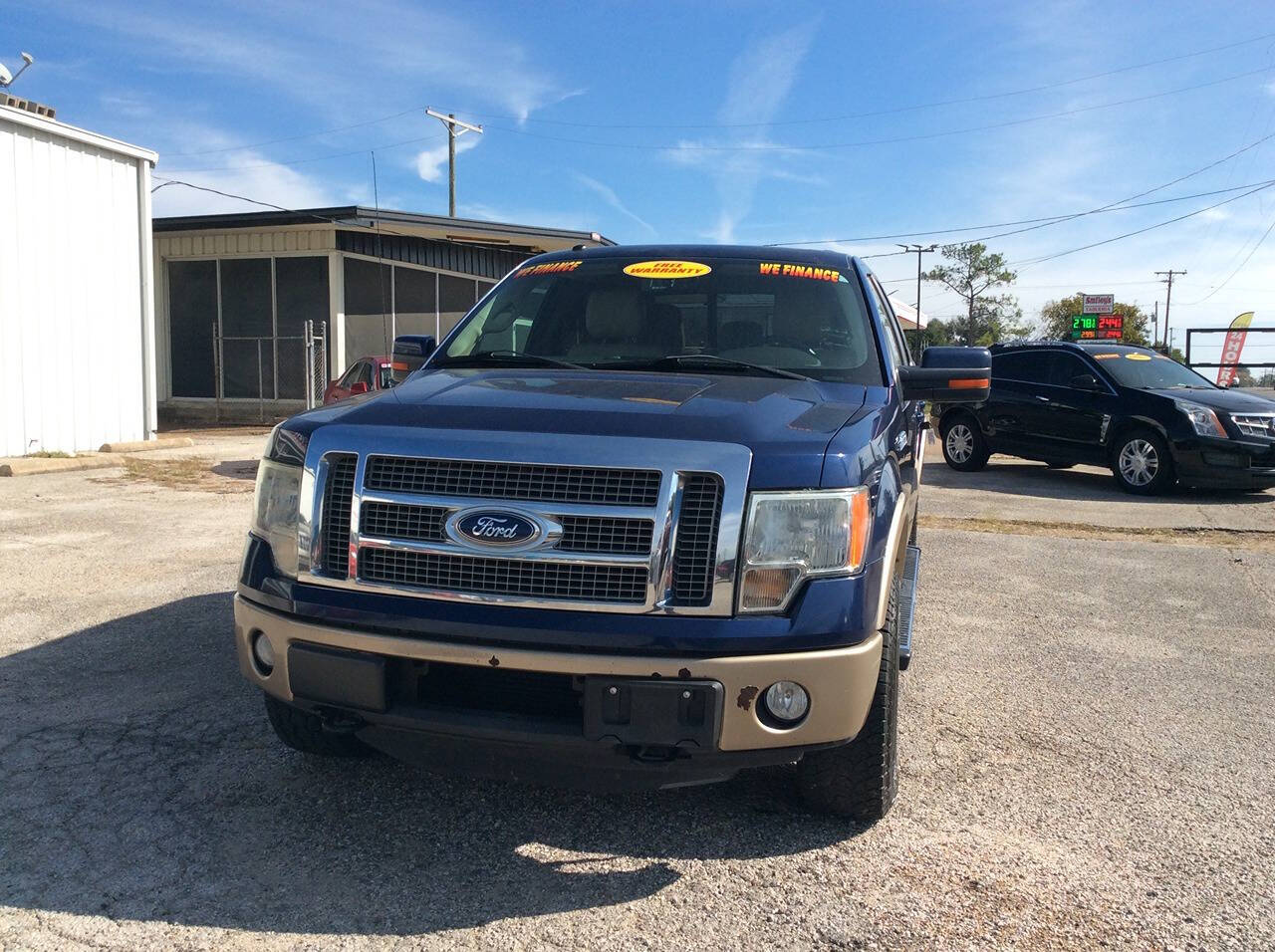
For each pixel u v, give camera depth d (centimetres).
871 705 296
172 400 2120
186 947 252
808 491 269
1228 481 1109
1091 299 3866
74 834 308
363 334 2067
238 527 820
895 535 298
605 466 264
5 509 895
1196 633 570
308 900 275
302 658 284
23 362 1220
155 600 581
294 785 346
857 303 415
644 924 266
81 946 251
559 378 349
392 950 253
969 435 1395
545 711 276
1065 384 1273
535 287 445
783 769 367
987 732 409
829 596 268
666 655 262
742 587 263
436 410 295
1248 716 434
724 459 265
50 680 445
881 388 363
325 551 285
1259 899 282
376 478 280
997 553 799
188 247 2077
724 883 287
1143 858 305
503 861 298
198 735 386
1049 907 277
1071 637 556
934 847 309
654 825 322
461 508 270
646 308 414
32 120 1201
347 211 1883
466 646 267
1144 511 1059
